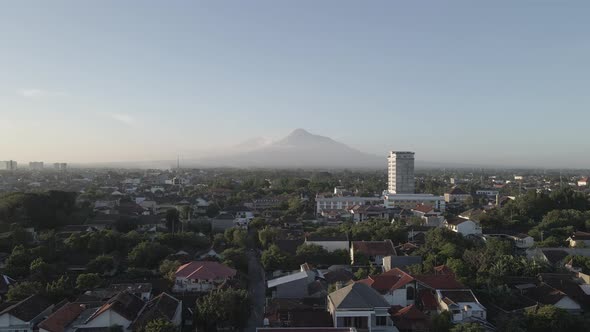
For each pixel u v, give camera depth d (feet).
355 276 262.67
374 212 507.30
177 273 250.57
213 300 196.13
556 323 185.06
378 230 365.81
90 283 239.09
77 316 193.26
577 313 210.79
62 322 186.19
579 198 460.14
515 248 342.23
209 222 456.45
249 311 208.85
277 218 497.46
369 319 177.58
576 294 226.99
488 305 215.72
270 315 203.51
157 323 169.27
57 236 347.77
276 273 288.71
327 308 208.23
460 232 364.79
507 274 255.50
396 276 228.43
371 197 635.66
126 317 183.73
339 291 192.75
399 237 357.61
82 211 459.32
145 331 167.94
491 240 326.03
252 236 383.45
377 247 314.76
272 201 640.17
